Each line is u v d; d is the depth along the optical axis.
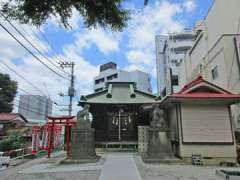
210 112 11.80
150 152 11.67
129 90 18.86
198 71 23.06
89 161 11.32
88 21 4.07
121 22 4.09
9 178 8.06
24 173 8.91
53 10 3.79
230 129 11.60
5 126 27.59
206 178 7.67
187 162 11.07
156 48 56.25
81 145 11.92
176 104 12.10
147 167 9.85
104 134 17.69
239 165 10.73
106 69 66.19
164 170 9.12
